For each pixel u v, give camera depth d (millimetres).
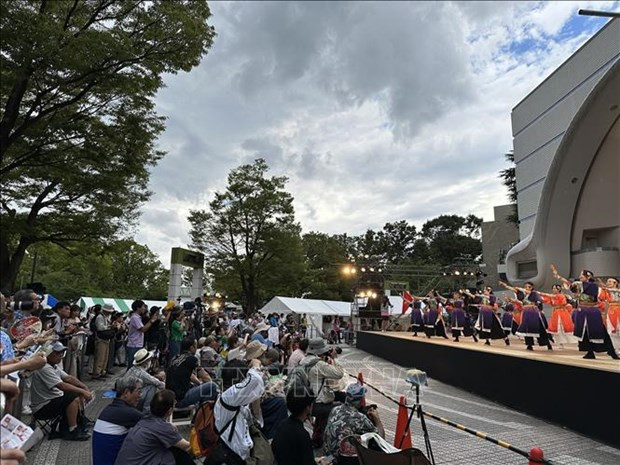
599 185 17828
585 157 17625
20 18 9500
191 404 5719
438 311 16797
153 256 48875
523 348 11727
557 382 7777
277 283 32031
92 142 12539
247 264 31312
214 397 5609
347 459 3996
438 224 72125
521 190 25094
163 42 11539
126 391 4523
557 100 22047
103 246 16250
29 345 5273
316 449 5859
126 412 4406
